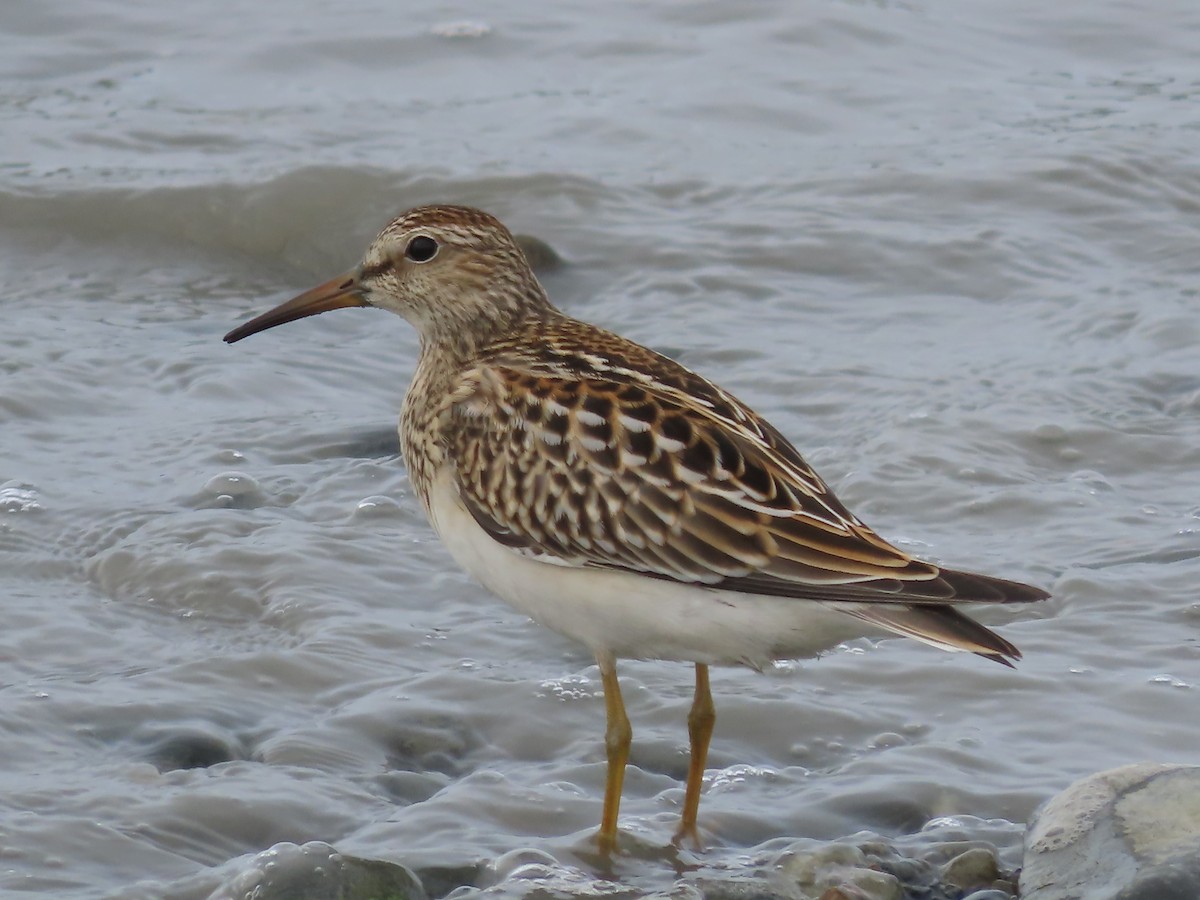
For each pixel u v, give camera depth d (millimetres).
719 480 9078
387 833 9555
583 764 10375
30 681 11062
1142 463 13906
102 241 18531
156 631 11875
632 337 16188
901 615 8672
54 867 9094
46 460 14109
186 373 15703
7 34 23281
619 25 23406
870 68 22281
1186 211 18422
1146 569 12258
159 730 10500
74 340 16312
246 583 12328
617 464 9219
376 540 12953
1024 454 14016
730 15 23609
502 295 10477
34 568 12594
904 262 17500
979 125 20641
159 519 13133
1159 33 23500
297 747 10344
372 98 21609
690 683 11195
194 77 22203
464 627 11906
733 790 10070
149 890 8828
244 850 9430
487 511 9641
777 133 20562
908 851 9297
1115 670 11086
